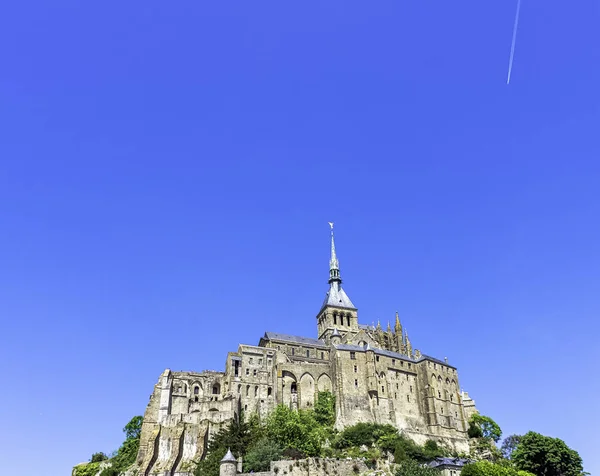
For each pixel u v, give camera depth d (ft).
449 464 456.45
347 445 506.07
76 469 561.02
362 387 583.17
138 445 562.66
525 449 467.93
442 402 613.93
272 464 403.75
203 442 510.17
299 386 589.32
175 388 572.51
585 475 447.42
